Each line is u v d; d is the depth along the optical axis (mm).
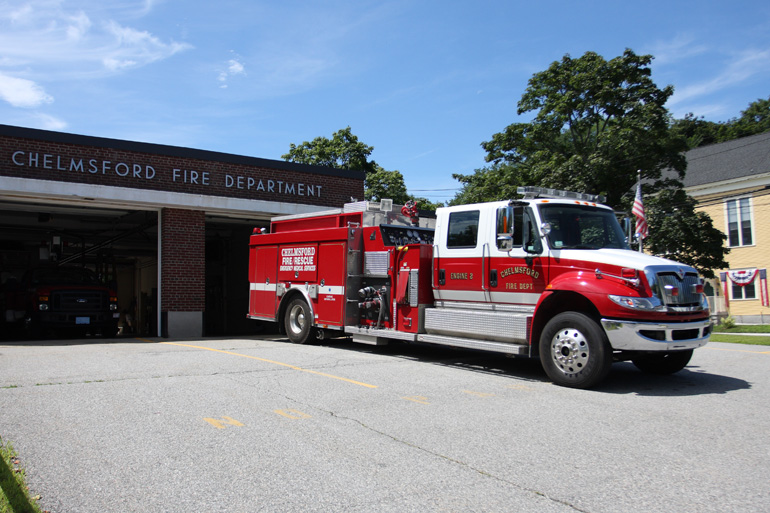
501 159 28547
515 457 4695
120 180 15297
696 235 23094
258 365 8984
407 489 3965
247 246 23672
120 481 4031
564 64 26156
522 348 8398
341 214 11859
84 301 16781
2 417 5652
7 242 25156
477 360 10281
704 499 3867
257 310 13734
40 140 14250
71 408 6023
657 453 4855
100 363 9125
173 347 11805
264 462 4457
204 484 3996
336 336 12359
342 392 7016
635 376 8875
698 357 11414
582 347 7660
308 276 12281
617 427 5676
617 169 23938
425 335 9750
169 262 15766
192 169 16438
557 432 5461
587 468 4457
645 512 3643
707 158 34750
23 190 13648
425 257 10070
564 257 8234
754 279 30469
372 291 10945
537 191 9016
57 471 4211
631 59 24812
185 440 4977
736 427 5719
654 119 23109
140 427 5344
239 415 5816
